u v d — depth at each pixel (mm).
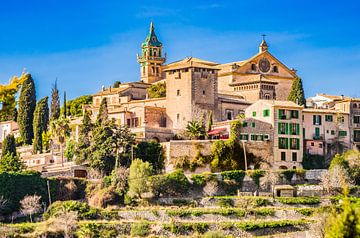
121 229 157375
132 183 171000
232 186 174750
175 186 171500
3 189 171250
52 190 177125
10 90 107562
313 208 162250
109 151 185500
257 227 155500
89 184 179625
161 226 156875
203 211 160625
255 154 187250
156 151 187125
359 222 86438
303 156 194375
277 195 171625
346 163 179125
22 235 155375
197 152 184250
